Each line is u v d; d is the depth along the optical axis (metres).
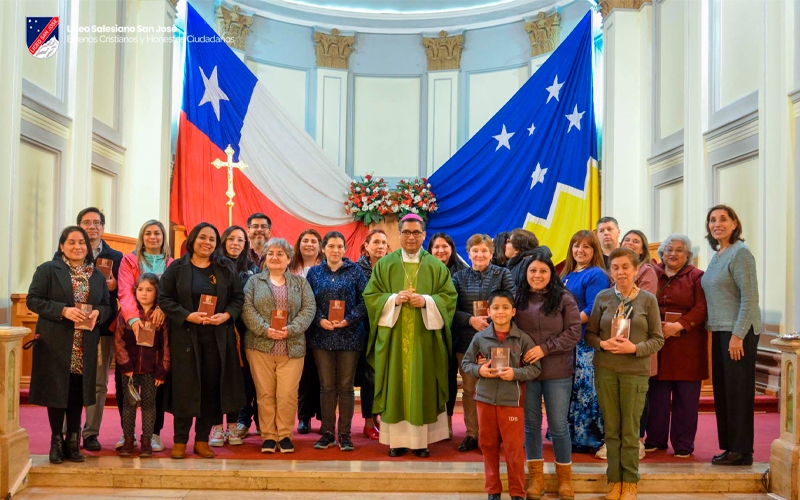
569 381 4.05
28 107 6.14
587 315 4.45
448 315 4.71
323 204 9.91
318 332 4.77
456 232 9.97
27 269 6.26
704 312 4.55
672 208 8.00
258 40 10.81
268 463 4.32
